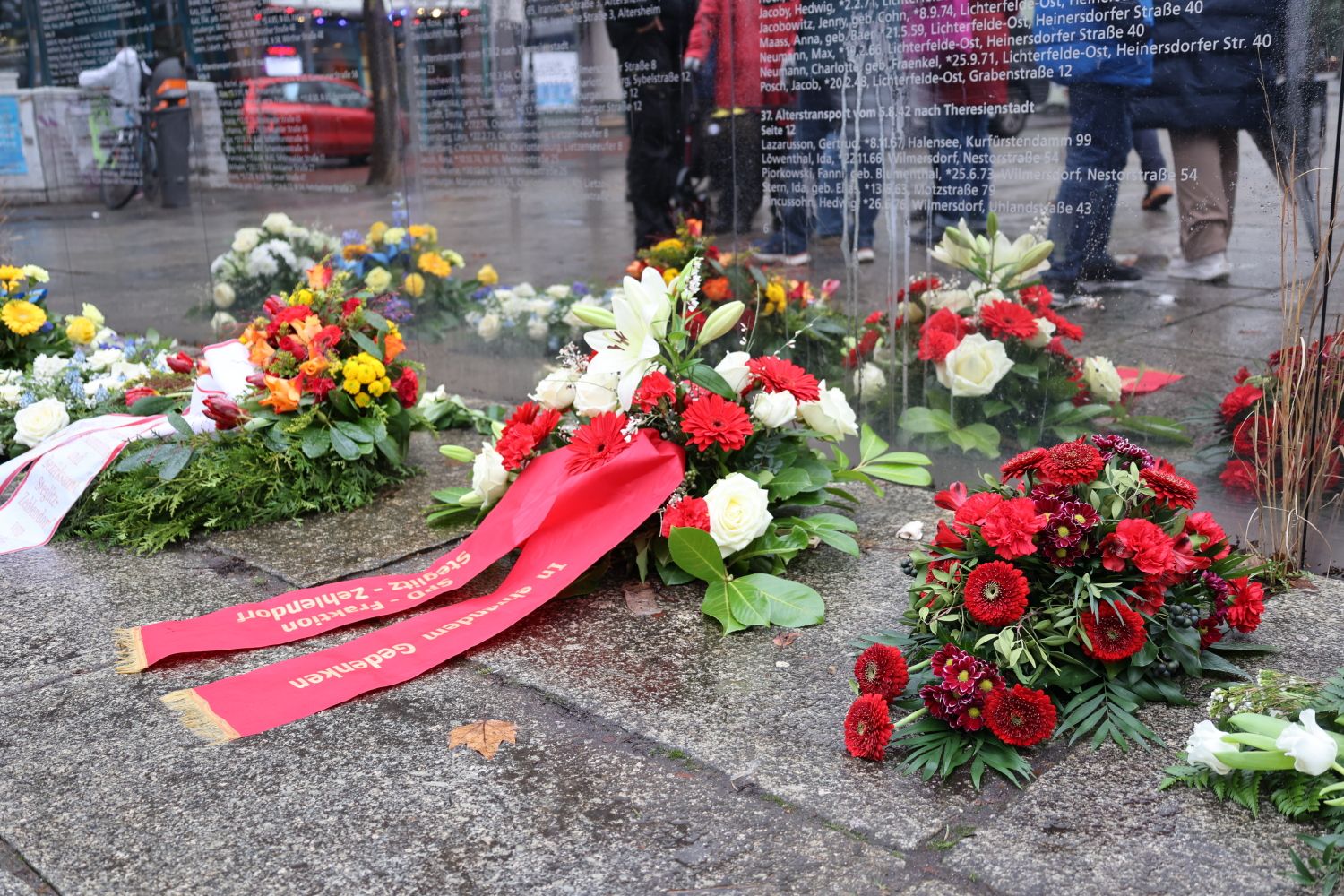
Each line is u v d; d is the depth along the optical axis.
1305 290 3.04
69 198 7.58
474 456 3.77
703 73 4.38
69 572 3.48
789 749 2.30
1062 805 2.07
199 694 2.61
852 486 4.00
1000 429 3.89
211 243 6.76
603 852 1.99
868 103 3.95
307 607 3.08
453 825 2.09
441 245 5.60
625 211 4.80
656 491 3.10
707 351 4.59
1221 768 2.04
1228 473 3.31
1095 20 3.34
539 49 4.94
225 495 3.77
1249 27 3.04
